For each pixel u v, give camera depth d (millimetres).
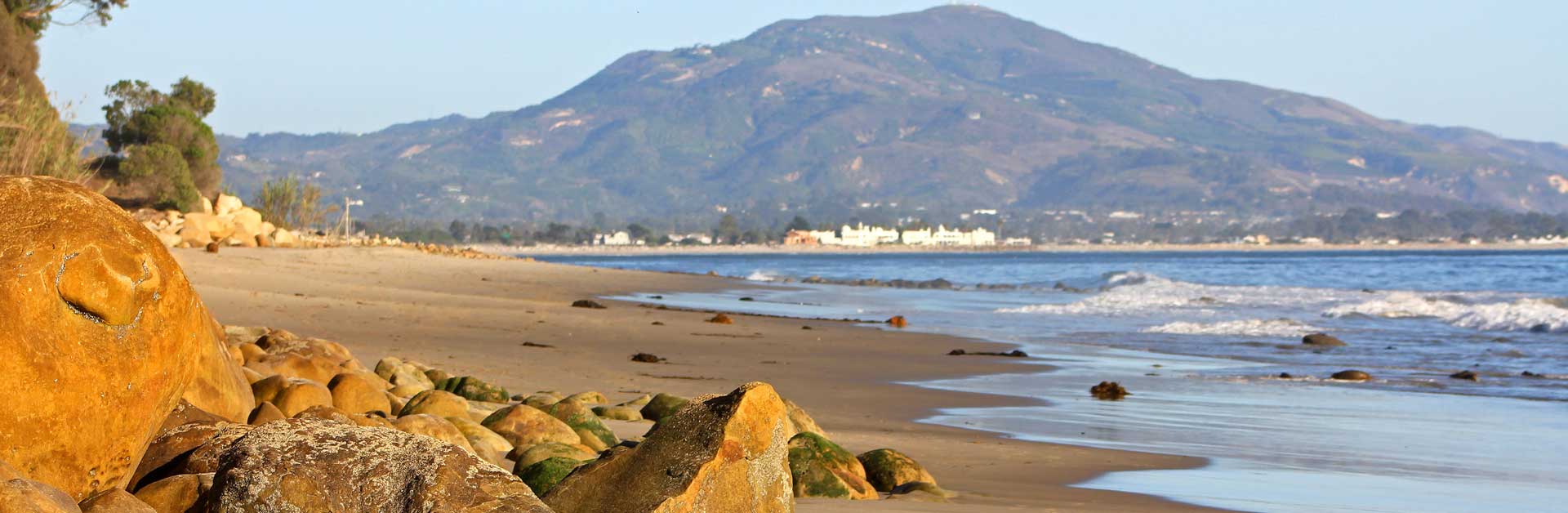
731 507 6434
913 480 11625
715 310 48562
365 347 24812
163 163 71250
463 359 23844
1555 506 11844
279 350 15695
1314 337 32469
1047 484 12547
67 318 5328
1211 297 54750
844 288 78750
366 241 91188
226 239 64562
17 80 47938
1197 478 13109
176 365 5805
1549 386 22641
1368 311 44688
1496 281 87938
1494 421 18219
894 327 39531
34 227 5348
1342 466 14133
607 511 6328
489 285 57250
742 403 6617
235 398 9156
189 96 90000
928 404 20188
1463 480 13336
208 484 6074
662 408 15703
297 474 5418
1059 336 35750
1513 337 34375
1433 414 18922
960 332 37188
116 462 5621
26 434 5281
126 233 5590
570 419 12633
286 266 54469
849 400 20516
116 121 82125
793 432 13695
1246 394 21719
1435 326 39094
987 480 12633
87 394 5398
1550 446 15812
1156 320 42719
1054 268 147125
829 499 10164
